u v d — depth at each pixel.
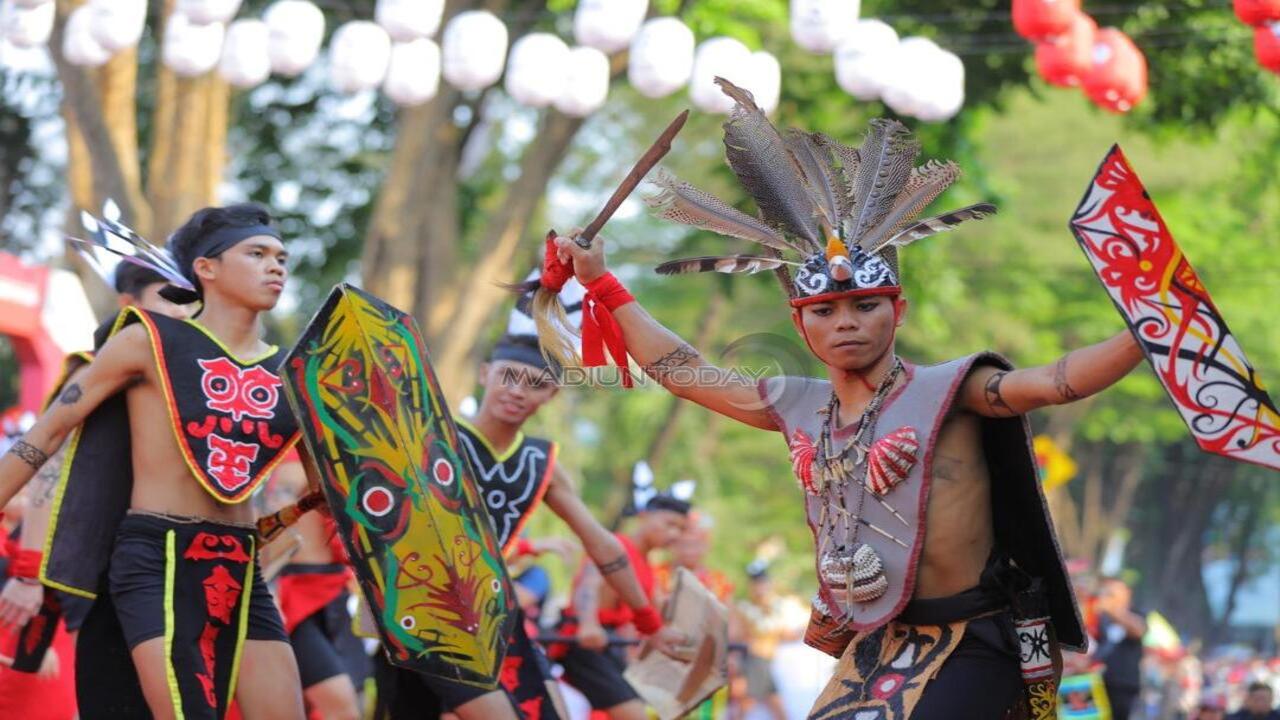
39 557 14.53
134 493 11.87
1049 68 20.70
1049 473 39.34
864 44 22.05
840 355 10.05
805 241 10.50
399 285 33.19
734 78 22.55
